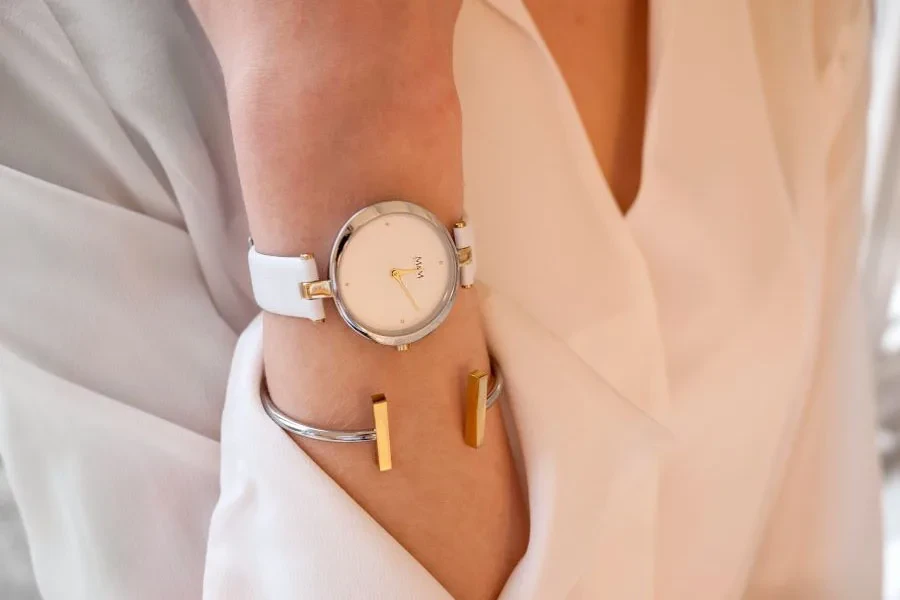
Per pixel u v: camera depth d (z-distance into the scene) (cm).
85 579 25
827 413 39
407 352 22
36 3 24
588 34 27
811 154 31
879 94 56
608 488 24
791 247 30
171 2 25
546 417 23
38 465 25
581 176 26
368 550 21
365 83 20
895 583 61
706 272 29
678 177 28
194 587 25
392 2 20
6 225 24
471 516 23
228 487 23
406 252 21
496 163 26
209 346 26
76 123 25
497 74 25
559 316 27
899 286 67
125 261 26
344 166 20
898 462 67
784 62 30
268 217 21
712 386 31
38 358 25
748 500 33
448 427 22
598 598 26
